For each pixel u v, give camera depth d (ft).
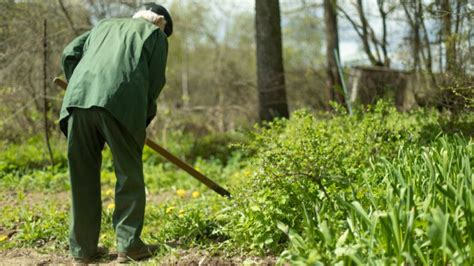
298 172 13.25
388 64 30.71
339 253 9.78
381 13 29.73
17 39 30.42
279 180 13.50
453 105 21.07
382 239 10.39
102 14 32.30
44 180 24.77
